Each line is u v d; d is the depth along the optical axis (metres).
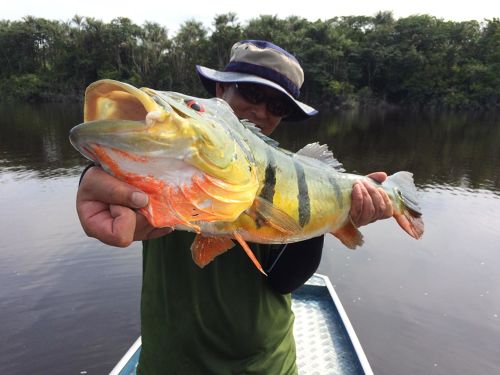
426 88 21.34
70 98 21.77
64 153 7.31
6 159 6.75
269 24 20.47
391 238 3.56
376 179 1.10
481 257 3.27
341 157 7.57
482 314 2.52
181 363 0.80
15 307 2.43
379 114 18.70
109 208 0.52
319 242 0.90
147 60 20.11
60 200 4.37
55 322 2.33
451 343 2.29
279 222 0.74
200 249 0.68
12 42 24.05
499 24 22.94
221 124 0.64
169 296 0.79
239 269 0.80
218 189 0.59
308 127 12.26
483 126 13.74
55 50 23.61
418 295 2.71
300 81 1.02
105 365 2.02
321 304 1.75
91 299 2.52
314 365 1.36
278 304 0.87
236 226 0.70
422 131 11.87
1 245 3.21
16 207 4.14
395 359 2.16
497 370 2.09
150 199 0.54
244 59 0.96
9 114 15.08
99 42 21.23
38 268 2.87
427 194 5.13
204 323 0.78
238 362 0.81
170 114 0.53
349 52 21.33
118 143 0.50
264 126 1.01
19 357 2.04
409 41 21.84
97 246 3.20
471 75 21.33
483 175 6.24
